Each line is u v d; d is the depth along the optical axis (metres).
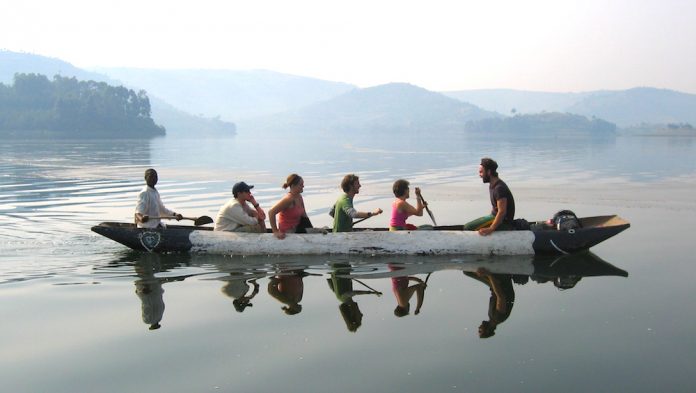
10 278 7.12
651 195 16.47
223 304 6.00
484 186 19.73
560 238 8.23
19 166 29.56
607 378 4.21
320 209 14.30
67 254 8.59
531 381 4.17
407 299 6.15
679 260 8.03
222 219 8.95
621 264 7.81
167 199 16.33
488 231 8.34
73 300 6.18
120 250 8.90
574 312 5.68
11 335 5.11
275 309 5.83
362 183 21.17
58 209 13.96
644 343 4.86
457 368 4.39
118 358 4.60
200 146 68.81
